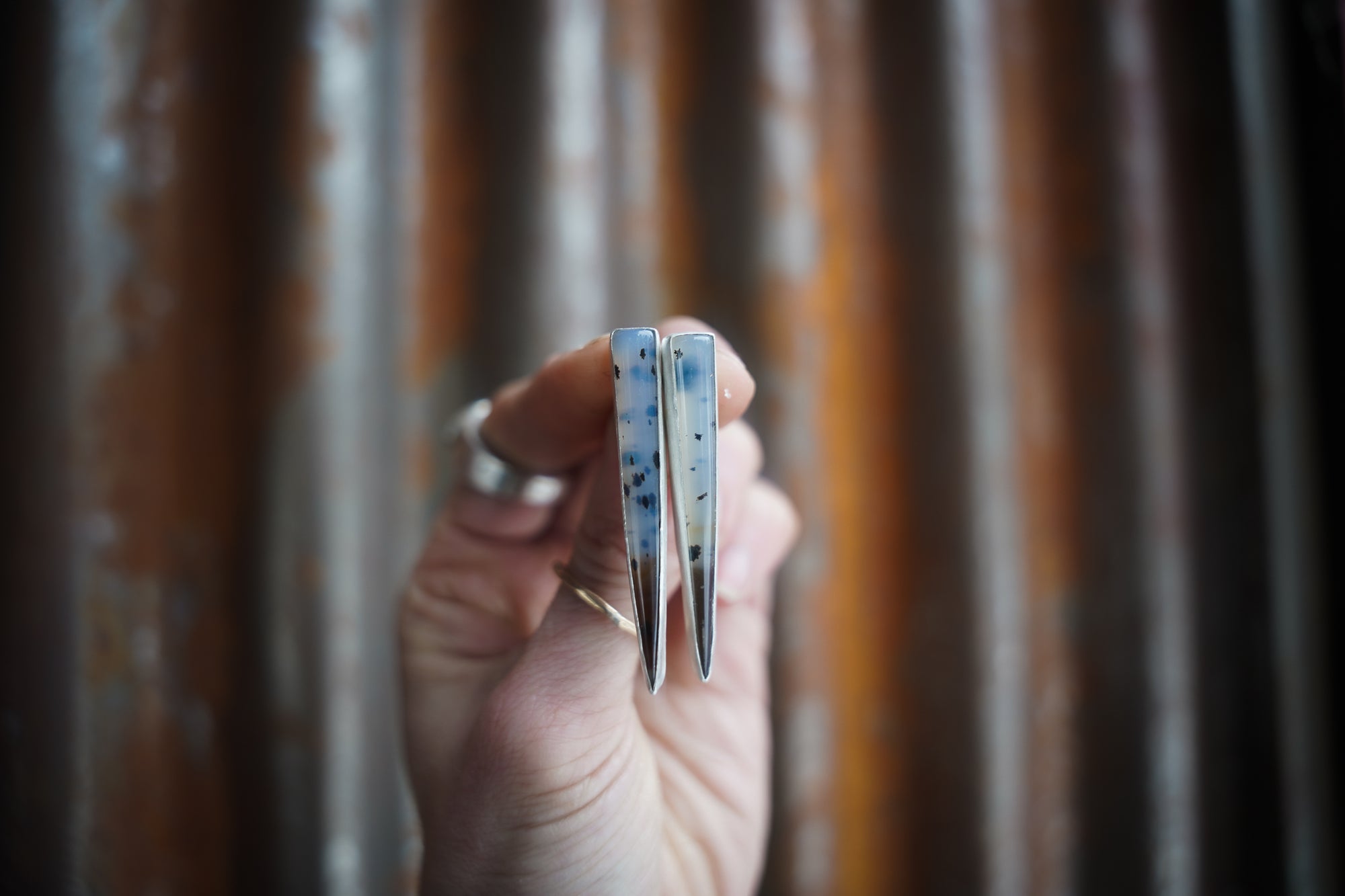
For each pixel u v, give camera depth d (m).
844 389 0.38
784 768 0.36
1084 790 0.37
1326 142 0.36
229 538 0.35
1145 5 0.38
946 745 0.37
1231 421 0.37
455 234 0.36
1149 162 0.38
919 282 0.38
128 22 0.35
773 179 0.37
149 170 0.35
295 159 0.35
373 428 0.36
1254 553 0.37
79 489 0.34
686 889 0.22
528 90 0.36
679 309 0.37
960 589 0.37
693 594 0.18
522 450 0.23
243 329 0.35
